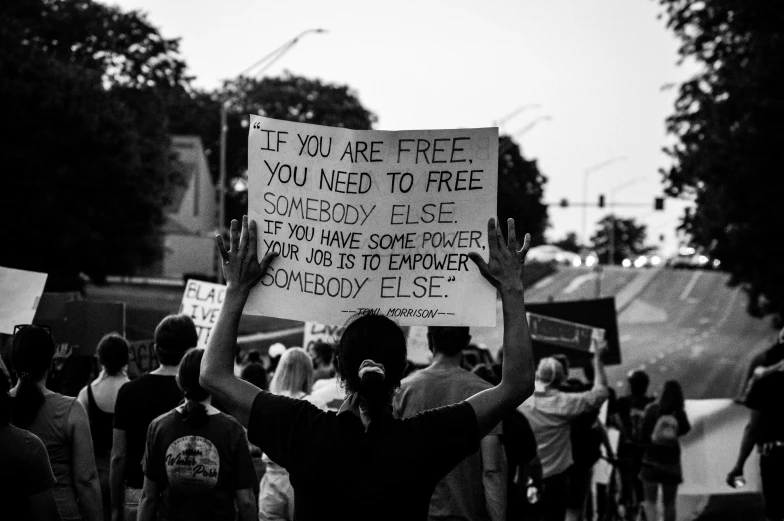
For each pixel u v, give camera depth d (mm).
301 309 4000
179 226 78938
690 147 34125
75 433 5816
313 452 3475
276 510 7512
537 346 12492
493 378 8305
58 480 5820
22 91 37375
